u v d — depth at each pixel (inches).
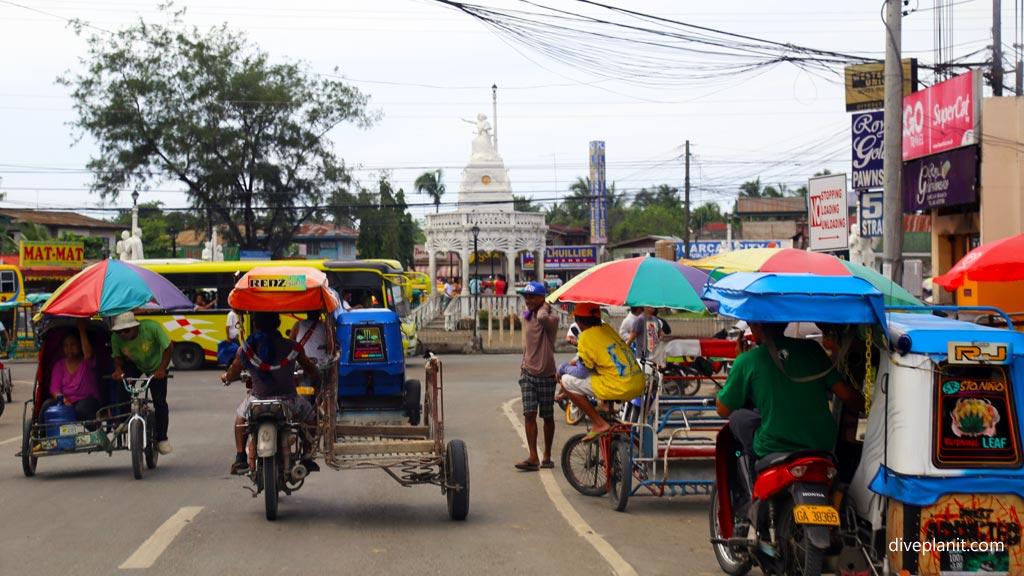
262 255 1760.6
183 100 1845.5
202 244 2596.0
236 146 1831.9
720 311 245.3
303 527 329.1
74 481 416.8
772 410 239.3
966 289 653.9
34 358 1279.5
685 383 538.3
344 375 534.3
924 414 211.8
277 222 1959.9
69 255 1547.7
